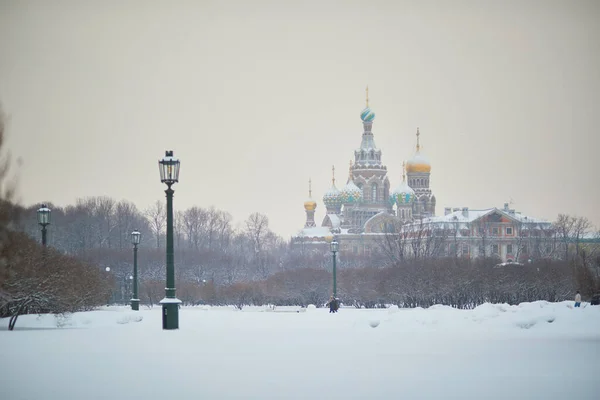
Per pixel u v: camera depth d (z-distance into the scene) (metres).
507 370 30.05
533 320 54.31
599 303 80.88
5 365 31.56
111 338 43.59
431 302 131.38
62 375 28.81
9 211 55.81
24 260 54.91
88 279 69.56
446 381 27.31
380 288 138.50
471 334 48.66
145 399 23.92
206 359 33.59
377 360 33.34
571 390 25.33
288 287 149.12
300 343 41.16
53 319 57.97
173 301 48.97
